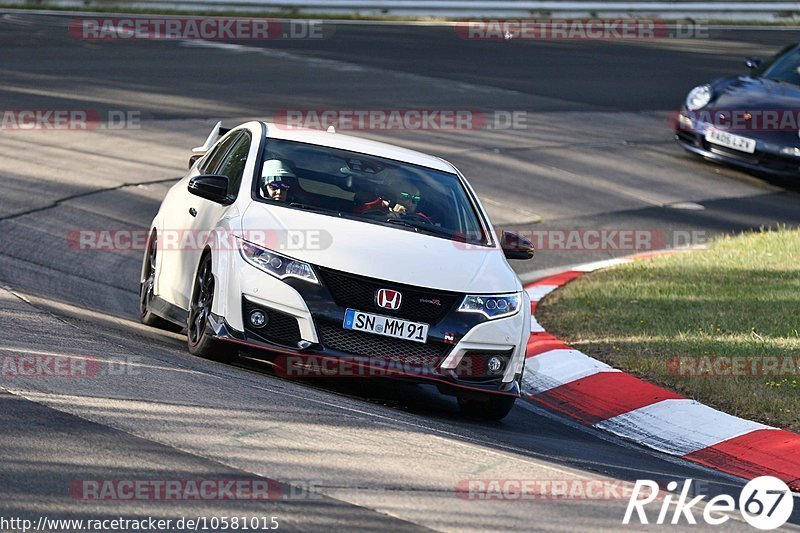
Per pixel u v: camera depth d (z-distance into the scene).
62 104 58.66
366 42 87.81
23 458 17.22
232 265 24.78
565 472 21.06
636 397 29.17
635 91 80.25
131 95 62.47
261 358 24.59
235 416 20.70
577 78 82.44
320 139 29.53
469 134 63.06
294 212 26.14
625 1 108.00
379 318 24.27
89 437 18.50
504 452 21.89
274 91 67.31
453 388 24.75
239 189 27.03
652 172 61.06
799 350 32.56
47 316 27.34
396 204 27.53
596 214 52.94
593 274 43.16
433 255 25.75
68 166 48.28
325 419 21.62
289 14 96.56
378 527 16.16
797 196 60.22
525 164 58.97
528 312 26.48
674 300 38.75
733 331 34.81
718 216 54.88
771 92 61.41
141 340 27.00
